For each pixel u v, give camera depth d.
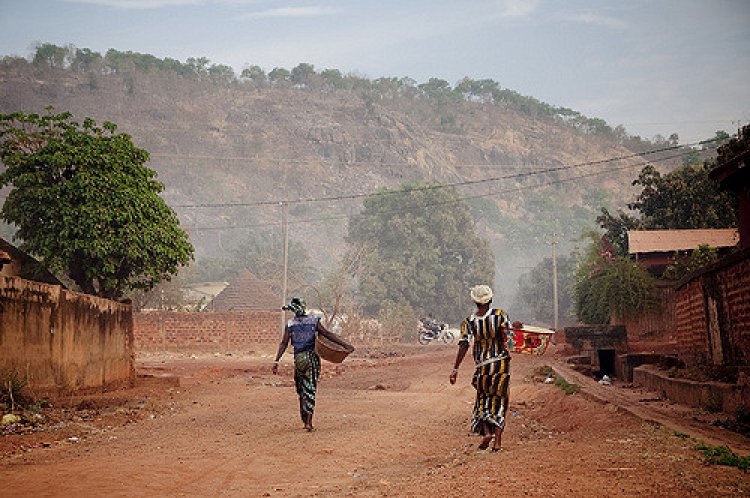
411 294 86.62
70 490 7.12
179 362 39.03
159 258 20.70
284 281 51.59
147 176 20.88
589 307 39.47
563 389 17.98
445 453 10.12
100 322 18.42
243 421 13.27
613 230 49.41
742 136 32.31
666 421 10.55
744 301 13.58
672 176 49.03
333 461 9.25
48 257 19.70
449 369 28.17
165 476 8.01
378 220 89.94
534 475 6.94
